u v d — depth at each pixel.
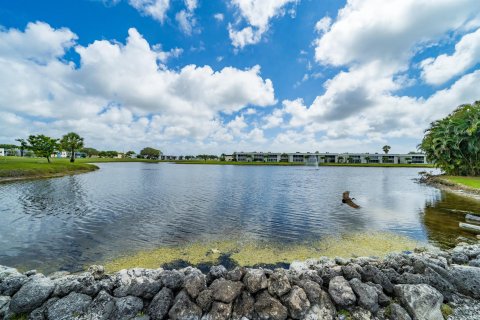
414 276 5.06
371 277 5.07
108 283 4.69
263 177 47.22
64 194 22.55
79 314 4.11
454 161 35.00
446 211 15.90
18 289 4.56
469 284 4.83
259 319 4.26
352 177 47.91
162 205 18.16
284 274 4.83
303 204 18.89
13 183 29.97
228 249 9.30
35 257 8.48
